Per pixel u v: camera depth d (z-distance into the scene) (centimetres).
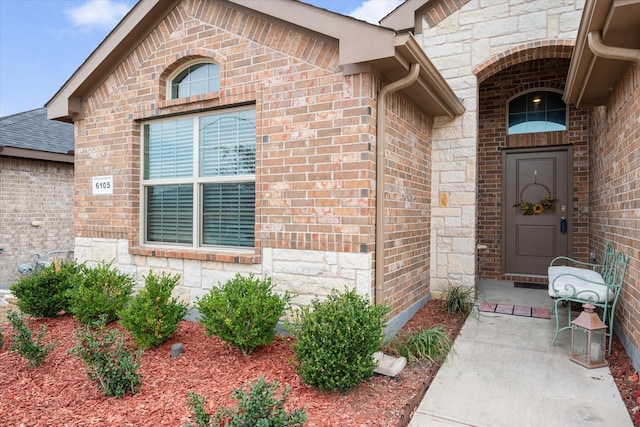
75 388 299
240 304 339
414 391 292
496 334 426
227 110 464
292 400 275
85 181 564
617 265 398
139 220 525
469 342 404
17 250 898
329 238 386
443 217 559
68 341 404
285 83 410
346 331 277
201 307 358
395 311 427
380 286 382
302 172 400
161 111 495
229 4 447
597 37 313
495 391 304
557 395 297
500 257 686
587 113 627
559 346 392
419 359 345
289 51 409
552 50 525
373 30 345
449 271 554
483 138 697
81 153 569
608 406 281
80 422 249
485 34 550
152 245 522
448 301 500
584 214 632
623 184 380
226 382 305
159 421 248
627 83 362
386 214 403
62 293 479
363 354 284
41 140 964
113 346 366
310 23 376
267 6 401
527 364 352
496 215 689
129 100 521
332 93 385
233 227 465
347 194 377
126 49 520
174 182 503
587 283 417
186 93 506
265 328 348
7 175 885
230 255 436
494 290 610
